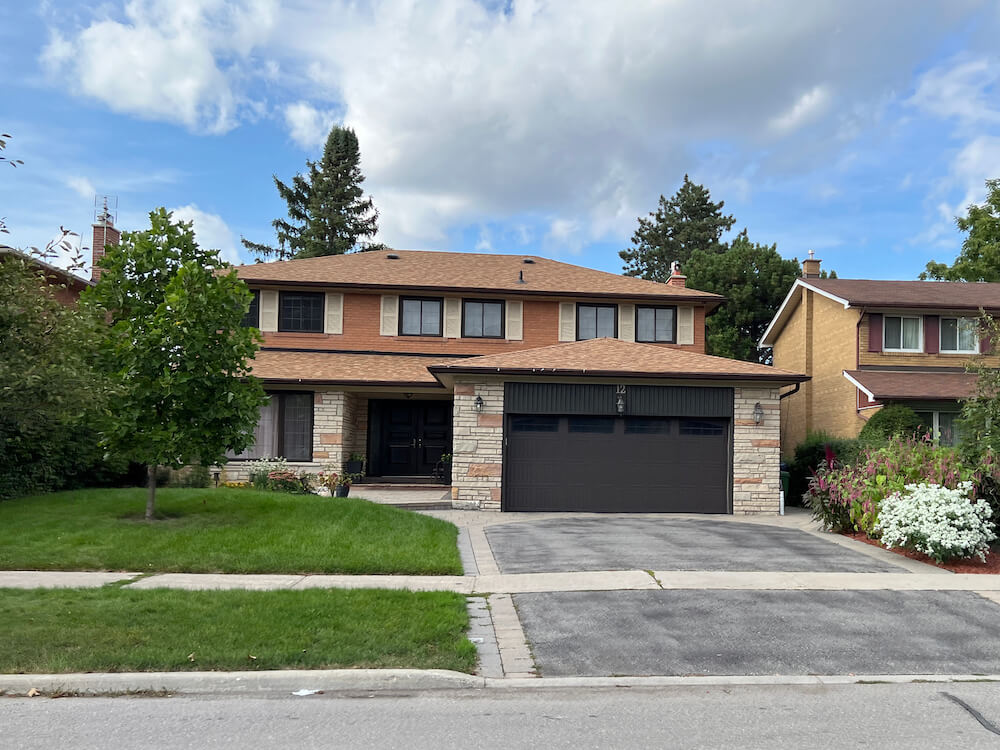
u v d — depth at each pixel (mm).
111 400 12211
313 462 21422
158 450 12547
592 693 6328
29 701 6008
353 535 12352
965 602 9250
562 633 7832
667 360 19031
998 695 6324
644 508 18203
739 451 18312
